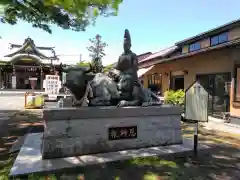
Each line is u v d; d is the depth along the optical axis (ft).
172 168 14.02
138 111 17.29
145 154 16.01
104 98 17.97
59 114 14.83
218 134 24.49
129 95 18.92
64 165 13.56
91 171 13.29
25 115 37.35
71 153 15.19
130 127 17.13
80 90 16.83
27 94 52.06
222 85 35.81
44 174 12.67
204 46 48.19
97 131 16.01
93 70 18.48
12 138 21.75
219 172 13.55
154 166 14.24
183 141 20.06
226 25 39.01
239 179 12.59
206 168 14.15
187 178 12.64
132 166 14.12
